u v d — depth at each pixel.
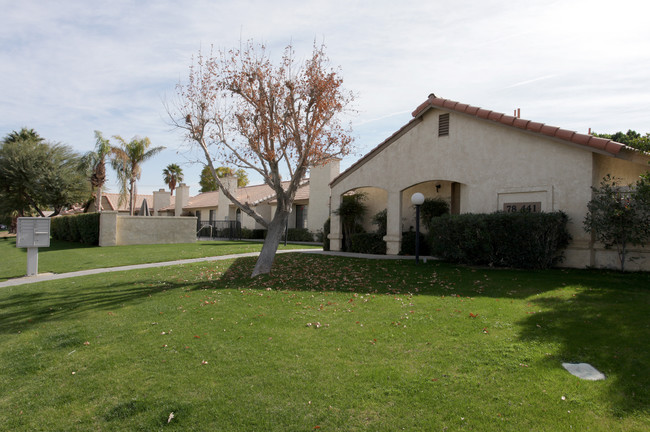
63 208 38.44
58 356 5.54
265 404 3.94
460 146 12.81
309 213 26.70
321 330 6.00
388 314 6.63
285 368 4.71
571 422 3.36
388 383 4.20
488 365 4.46
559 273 9.43
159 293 9.18
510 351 4.76
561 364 4.40
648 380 3.90
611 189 9.48
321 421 3.61
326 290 8.77
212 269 12.43
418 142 14.02
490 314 6.25
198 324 6.59
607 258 9.88
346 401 3.91
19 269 14.31
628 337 4.92
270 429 3.55
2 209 34.72
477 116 12.18
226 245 21.58
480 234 10.61
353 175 16.23
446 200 14.88
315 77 10.66
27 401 4.35
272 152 10.91
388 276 10.03
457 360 4.64
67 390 4.52
